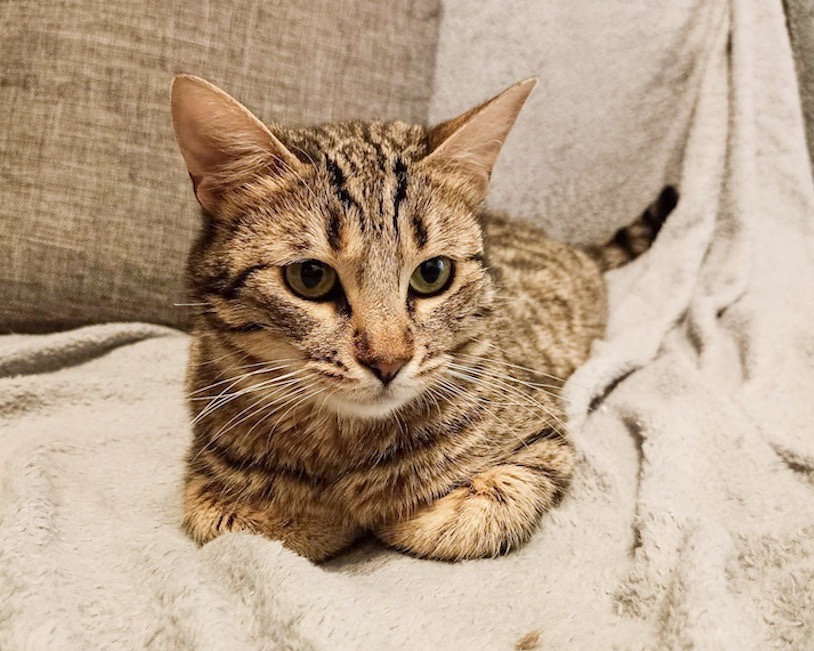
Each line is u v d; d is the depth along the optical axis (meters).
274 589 0.17
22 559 0.18
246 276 0.20
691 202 0.36
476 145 0.23
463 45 0.39
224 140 0.20
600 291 0.36
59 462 0.25
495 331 0.25
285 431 0.21
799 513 0.21
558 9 0.37
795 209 0.35
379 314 0.20
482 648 0.17
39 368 0.32
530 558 0.21
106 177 0.34
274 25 0.34
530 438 0.24
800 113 0.35
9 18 0.33
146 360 0.33
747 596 0.18
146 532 0.22
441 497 0.22
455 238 0.22
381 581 0.20
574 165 0.39
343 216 0.20
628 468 0.24
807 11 0.35
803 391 0.27
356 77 0.36
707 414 0.26
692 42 0.36
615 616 0.18
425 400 0.22
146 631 0.17
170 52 0.33
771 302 0.33
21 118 0.33
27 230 0.33
